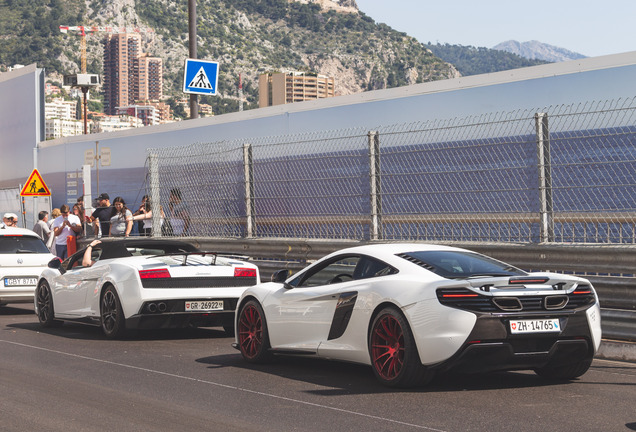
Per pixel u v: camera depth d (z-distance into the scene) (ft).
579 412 20.18
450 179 36.32
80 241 59.77
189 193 51.19
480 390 23.17
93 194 75.10
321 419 19.72
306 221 43.04
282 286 28.17
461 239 35.94
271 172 45.32
